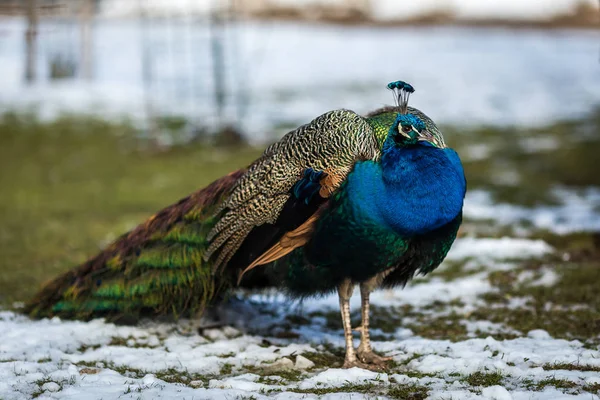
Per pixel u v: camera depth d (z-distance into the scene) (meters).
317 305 10.99
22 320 9.98
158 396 7.04
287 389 7.41
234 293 9.68
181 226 9.15
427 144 7.44
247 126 29.84
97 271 9.72
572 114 31.45
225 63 44.25
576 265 12.44
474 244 14.25
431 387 7.30
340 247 7.59
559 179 21.62
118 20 59.97
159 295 9.34
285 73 42.44
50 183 22.70
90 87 36.38
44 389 7.30
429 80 40.22
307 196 7.62
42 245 15.12
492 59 47.28
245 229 8.18
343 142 7.53
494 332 9.64
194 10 52.78
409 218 7.34
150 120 30.19
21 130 28.45
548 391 6.90
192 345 9.13
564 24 64.62
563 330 9.53
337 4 69.56
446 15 68.38
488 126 29.28
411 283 12.12
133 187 21.86
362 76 41.56
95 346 9.05
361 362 8.30
